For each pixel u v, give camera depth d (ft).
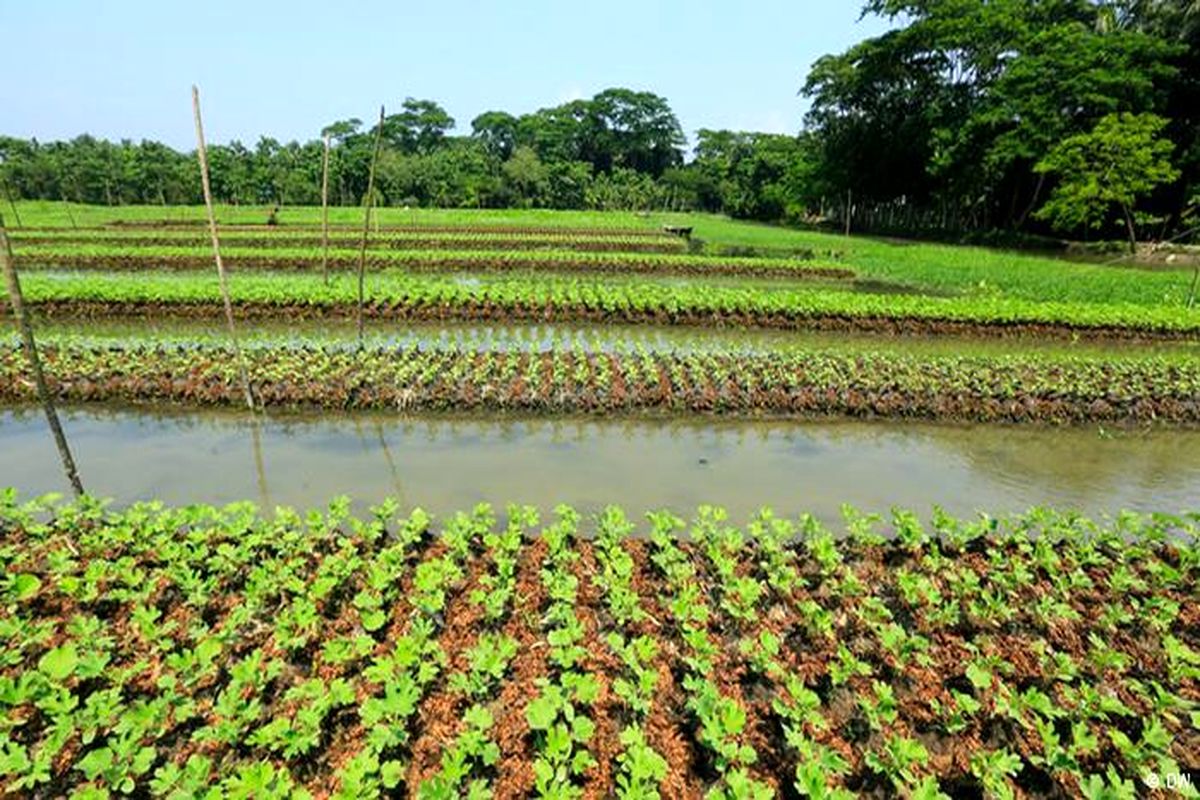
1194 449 38.45
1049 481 34.27
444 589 21.12
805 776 13.34
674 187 328.49
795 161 253.24
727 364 46.11
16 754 13.37
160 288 60.64
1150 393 43.34
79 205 204.44
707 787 15.14
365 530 22.97
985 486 33.45
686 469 34.04
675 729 16.51
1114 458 37.09
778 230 193.88
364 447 35.37
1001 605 20.24
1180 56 129.39
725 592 21.27
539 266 94.73
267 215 175.52
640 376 43.42
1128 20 142.72
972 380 43.88
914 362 47.98
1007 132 141.18
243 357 42.27
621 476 33.04
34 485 30.30
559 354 47.42
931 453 37.04
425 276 87.20
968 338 61.31
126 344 48.52
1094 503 32.17
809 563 23.75
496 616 19.40
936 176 170.60
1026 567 23.20
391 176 239.30
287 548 22.22
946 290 86.94
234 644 18.70
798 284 90.84
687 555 23.63
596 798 14.25
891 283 92.38
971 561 23.90
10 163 209.56
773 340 58.44
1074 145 126.00
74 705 14.52
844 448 37.24
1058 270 101.91
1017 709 15.92
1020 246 146.61
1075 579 21.95
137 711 14.39
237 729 14.76
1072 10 152.97
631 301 62.44
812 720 15.31
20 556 21.90
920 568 23.70
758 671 18.25
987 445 38.34
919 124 174.09
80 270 84.43
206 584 20.21
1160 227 139.74
